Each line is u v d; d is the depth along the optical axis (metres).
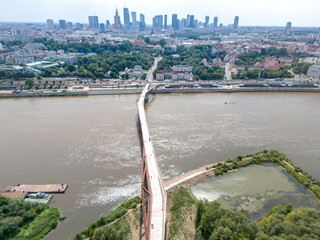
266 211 126.50
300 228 97.50
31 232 109.75
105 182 145.25
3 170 155.12
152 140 194.75
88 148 181.62
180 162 166.00
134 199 130.88
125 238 107.31
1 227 106.19
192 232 112.44
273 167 162.25
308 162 169.38
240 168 160.25
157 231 102.56
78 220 118.50
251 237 96.88
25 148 181.12
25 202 121.88
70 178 148.00
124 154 174.12
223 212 109.50
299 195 137.62
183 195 134.88
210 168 158.00
